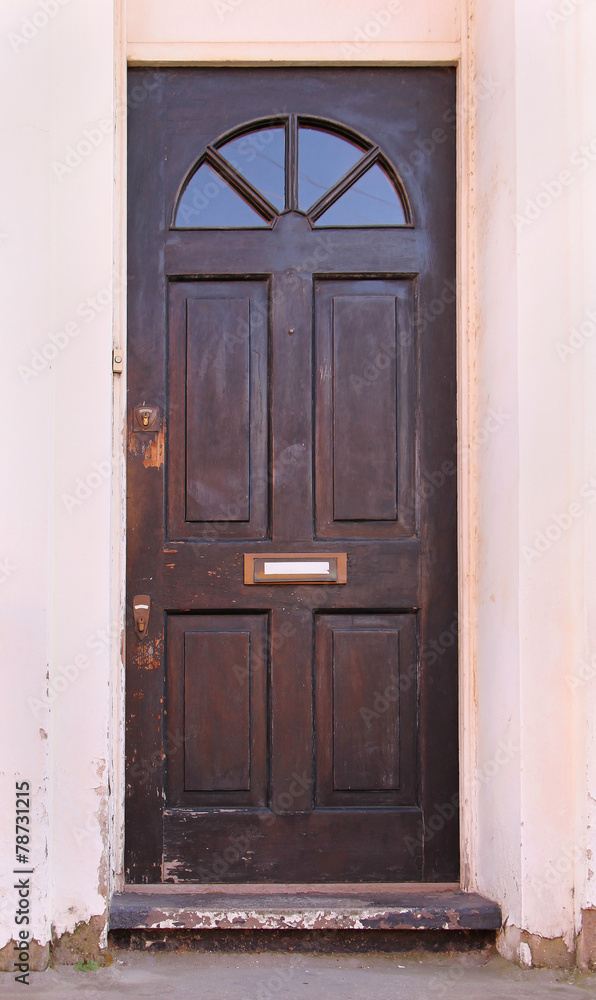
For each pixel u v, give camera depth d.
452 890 2.13
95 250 1.95
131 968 1.90
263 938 1.98
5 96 1.92
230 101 2.26
